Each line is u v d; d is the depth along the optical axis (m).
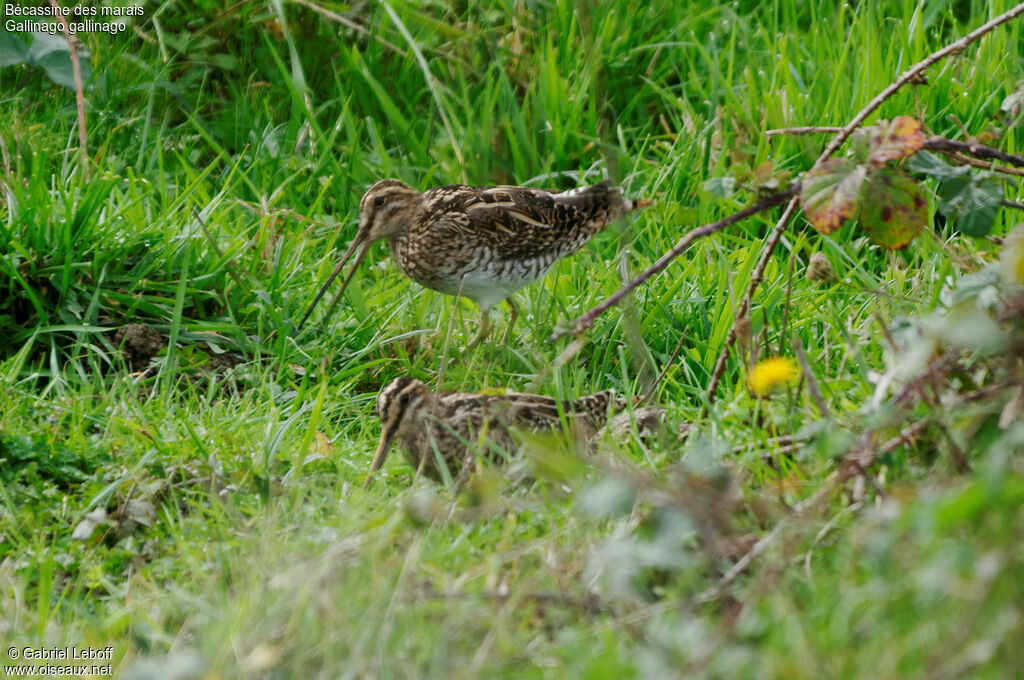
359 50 15.69
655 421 9.27
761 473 8.04
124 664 7.20
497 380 11.22
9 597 7.98
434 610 6.70
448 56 14.89
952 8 15.52
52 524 8.91
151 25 15.91
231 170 14.20
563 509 7.88
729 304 11.01
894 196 8.13
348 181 14.19
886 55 14.09
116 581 8.36
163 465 9.30
